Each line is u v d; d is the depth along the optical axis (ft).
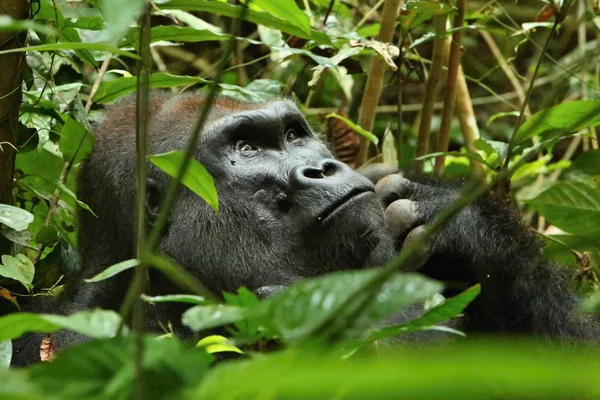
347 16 33.06
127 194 22.08
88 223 23.36
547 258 22.56
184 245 21.21
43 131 23.88
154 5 20.88
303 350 8.24
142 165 13.67
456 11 27.32
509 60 33.81
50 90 24.29
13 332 10.43
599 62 33.04
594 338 21.54
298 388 6.33
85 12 23.72
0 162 21.31
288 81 37.63
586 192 21.62
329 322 8.73
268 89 28.45
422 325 11.55
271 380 6.66
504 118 47.01
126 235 22.26
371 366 6.06
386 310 8.98
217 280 21.01
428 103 29.48
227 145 21.21
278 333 9.73
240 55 36.60
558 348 20.77
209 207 21.01
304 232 20.01
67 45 14.32
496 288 21.63
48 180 22.26
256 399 7.35
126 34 22.54
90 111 27.32
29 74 23.89
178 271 11.51
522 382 5.90
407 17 27.84
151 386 9.16
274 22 22.11
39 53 24.12
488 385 6.84
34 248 23.27
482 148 26.45
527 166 30.19
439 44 28.86
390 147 30.99
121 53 14.02
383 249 20.92
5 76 20.56
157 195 21.84
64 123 24.43
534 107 43.93
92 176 23.09
